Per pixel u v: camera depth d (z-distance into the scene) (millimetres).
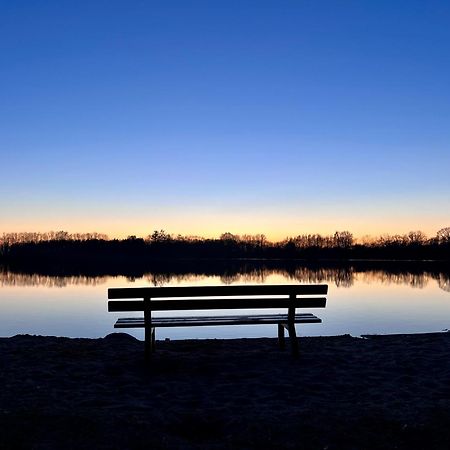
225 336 14695
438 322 18312
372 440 4668
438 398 5949
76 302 26734
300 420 5141
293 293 7977
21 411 5355
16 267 102938
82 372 7141
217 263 133125
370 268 91500
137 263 135000
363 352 8477
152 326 7660
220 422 5168
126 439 4641
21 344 9344
